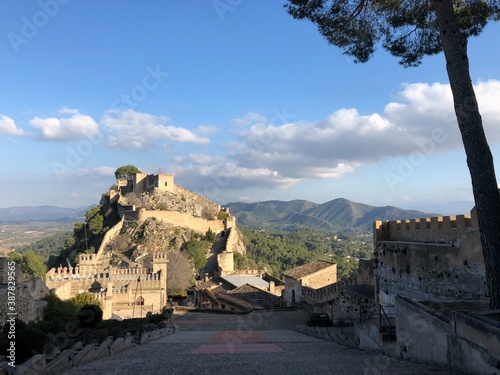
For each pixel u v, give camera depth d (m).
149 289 56.84
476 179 14.70
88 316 25.47
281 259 151.12
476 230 19.06
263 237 172.00
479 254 18.86
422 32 19.97
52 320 28.44
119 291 55.78
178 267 90.62
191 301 76.75
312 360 13.89
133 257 103.88
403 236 25.88
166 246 109.69
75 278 57.06
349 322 33.38
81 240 123.31
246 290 59.84
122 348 18.31
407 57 20.52
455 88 15.34
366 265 36.16
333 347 19.03
